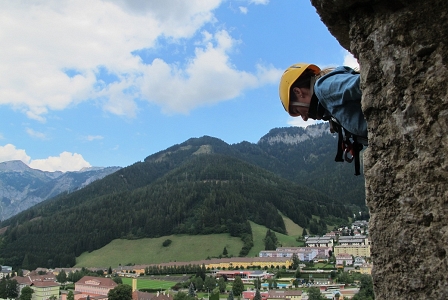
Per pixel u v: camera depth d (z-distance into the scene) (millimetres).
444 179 2086
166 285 99688
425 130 2178
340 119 2658
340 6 2555
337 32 2869
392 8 2324
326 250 125500
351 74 2621
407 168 2229
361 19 2492
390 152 2318
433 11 2195
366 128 2555
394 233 2246
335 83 2602
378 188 2348
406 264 2184
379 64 2373
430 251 2090
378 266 2320
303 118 3145
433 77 2176
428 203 2125
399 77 2283
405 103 2258
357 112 2570
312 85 2930
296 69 3012
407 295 2162
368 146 2447
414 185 2188
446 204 2062
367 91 2404
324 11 2693
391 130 2316
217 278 104312
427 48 2205
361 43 2486
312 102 2924
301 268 110625
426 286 2086
